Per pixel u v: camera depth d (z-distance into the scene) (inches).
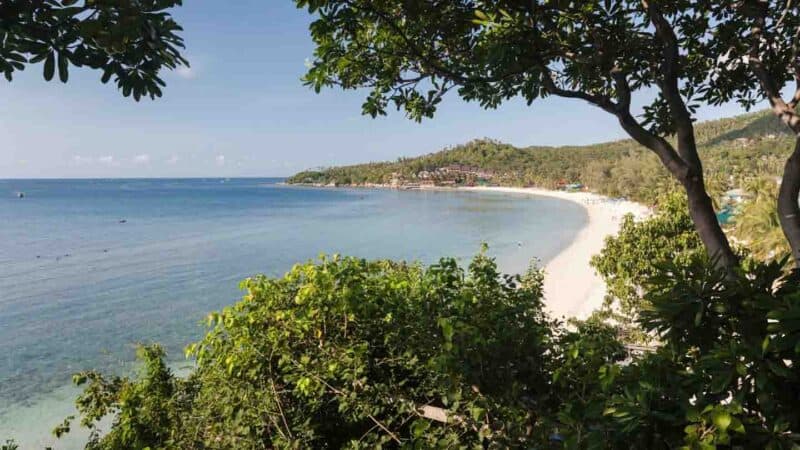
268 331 151.1
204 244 1930.4
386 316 143.9
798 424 65.4
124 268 1446.9
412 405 132.6
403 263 221.0
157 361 223.9
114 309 998.4
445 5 124.0
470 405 120.3
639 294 518.3
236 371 149.4
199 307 1011.9
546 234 2182.6
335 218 3065.9
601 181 5182.1
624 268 514.6
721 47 144.7
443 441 119.6
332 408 153.9
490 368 121.2
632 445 70.1
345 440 153.5
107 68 66.8
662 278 88.9
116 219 2977.4
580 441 78.8
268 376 151.0
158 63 69.5
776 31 137.6
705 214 110.7
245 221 2876.5
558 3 110.8
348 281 153.6
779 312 64.2
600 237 2016.5
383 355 155.5
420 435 123.8
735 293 78.5
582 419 83.8
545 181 6978.4
